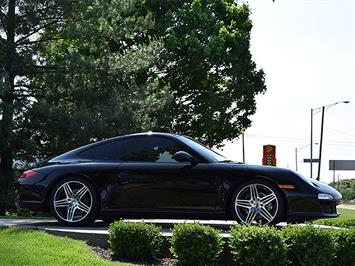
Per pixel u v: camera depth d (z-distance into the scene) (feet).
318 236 27.09
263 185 28.86
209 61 121.19
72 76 85.81
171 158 30.09
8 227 29.89
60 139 83.97
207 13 122.72
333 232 28.19
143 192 29.60
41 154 86.02
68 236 28.55
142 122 87.81
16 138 81.10
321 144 149.69
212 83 128.98
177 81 121.39
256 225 28.86
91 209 30.01
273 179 28.78
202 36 118.73
